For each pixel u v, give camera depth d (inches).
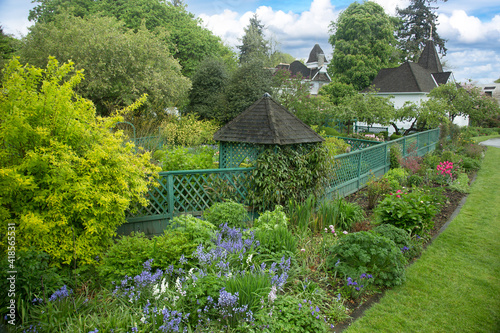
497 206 298.5
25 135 137.4
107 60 635.5
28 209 142.2
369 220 253.1
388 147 449.7
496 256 196.5
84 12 1050.7
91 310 124.4
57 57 632.4
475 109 818.2
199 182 230.7
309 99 802.8
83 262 148.7
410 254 193.8
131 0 1081.4
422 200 237.1
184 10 1317.7
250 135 244.8
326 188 290.7
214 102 904.3
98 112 673.6
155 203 217.3
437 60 1349.7
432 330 130.2
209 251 154.3
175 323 111.0
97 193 148.3
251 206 240.7
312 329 125.5
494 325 133.0
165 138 564.7
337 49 1360.7
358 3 1369.3
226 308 120.1
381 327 131.6
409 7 1691.7
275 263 147.8
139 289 130.1
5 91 139.9
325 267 170.9
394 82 1138.0
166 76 711.7
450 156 486.9
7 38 784.9
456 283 165.5
